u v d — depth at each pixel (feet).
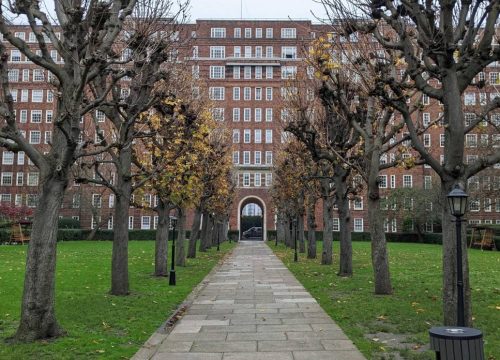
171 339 28.25
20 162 253.85
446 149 29.17
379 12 33.30
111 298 42.65
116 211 46.06
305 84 66.64
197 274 66.49
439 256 103.45
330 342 27.35
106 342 26.78
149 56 41.47
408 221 206.39
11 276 57.57
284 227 177.68
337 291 48.26
